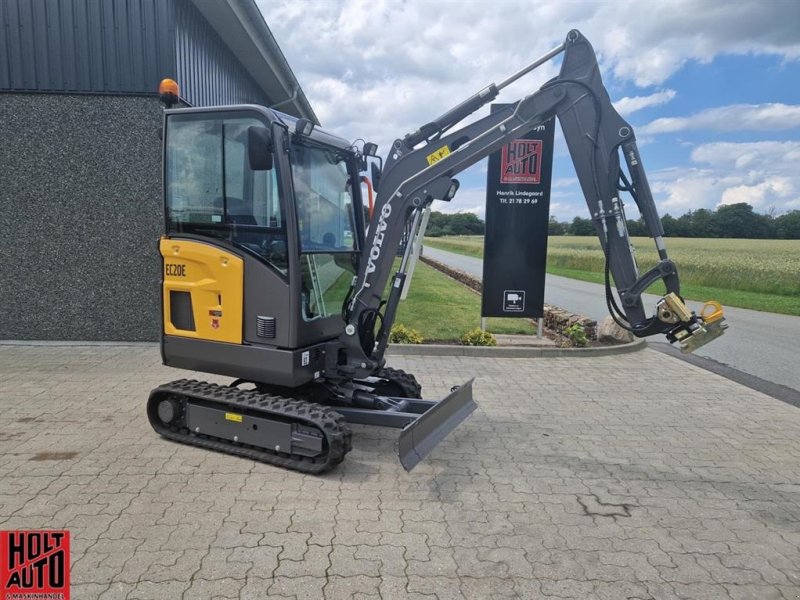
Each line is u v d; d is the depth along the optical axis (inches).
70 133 291.1
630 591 109.0
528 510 140.2
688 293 768.9
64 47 285.0
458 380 263.6
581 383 262.8
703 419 214.5
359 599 104.0
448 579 111.0
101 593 103.2
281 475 155.2
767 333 431.8
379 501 142.3
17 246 297.9
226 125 163.5
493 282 345.4
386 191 170.6
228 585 106.7
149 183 295.3
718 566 118.3
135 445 172.6
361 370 173.2
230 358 166.9
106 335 306.5
